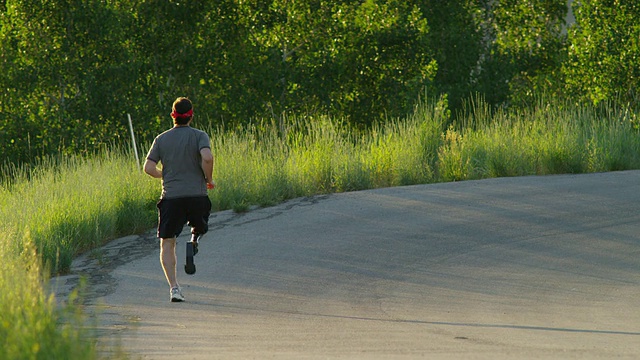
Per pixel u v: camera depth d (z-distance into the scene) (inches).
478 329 1112.2
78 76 3528.5
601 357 911.0
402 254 1681.8
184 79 3705.7
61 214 1859.0
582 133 2753.4
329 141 2573.8
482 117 2942.9
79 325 858.1
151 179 2237.9
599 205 2057.1
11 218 1840.6
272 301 1348.4
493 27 4881.9
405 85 4052.7
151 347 980.6
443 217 1972.2
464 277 1505.9
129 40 3678.6
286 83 3902.6
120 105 3526.1
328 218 1987.0
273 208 2111.2
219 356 911.0
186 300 1363.2
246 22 3865.7
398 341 1021.2
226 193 2170.3
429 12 4665.4
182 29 3703.3
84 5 3545.8
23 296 920.3
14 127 3405.5
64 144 3430.1
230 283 1485.0
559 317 1205.1
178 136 1336.1
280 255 1688.0
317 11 3993.6
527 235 1815.9
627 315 1218.6
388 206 2082.9
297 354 927.0
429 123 2694.4
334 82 3951.8
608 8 4274.1
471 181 2362.2
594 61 4264.3
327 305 1312.7
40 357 764.0
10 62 3513.8
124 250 1793.8
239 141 2583.7
